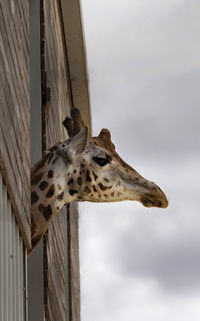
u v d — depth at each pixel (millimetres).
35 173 19359
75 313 27359
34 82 22594
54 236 22438
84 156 19688
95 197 19750
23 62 18281
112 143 20219
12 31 17328
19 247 17125
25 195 17641
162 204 20062
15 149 16766
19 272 17078
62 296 23641
